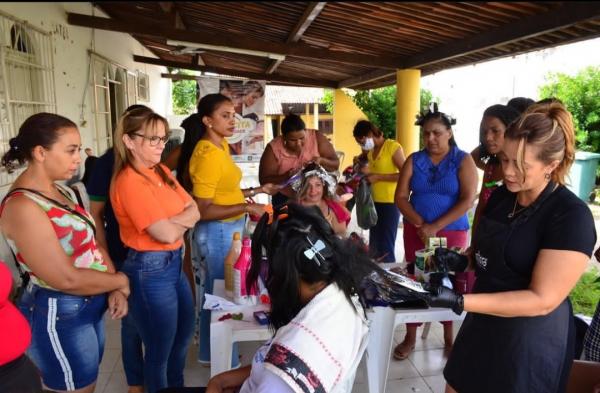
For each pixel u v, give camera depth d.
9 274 1.42
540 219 1.42
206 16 3.54
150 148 1.85
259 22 3.95
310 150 3.52
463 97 11.25
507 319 1.50
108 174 2.20
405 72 4.93
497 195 1.61
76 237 1.66
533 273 1.40
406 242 3.06
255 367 1.19
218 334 1.98
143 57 8.18
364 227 3.95
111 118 7.04
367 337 1.19
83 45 5.44
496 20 2.37
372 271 1.27
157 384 2.10
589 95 9.02
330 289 1.12
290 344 1.06
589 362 1.97
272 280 1.15
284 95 18.59
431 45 4.04
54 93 4.53
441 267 2.00
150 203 1.83
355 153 10.59
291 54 4.45
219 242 2.59
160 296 1.97
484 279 1.58
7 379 1.41
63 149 1.58
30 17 3.97
